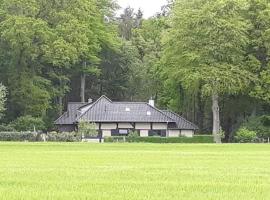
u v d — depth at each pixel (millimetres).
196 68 84875
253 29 89250
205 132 104438
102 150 51531
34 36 95250
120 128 98688
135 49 127375
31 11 95750
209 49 84625
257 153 46344
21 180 20812
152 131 99750
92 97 125688
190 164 31266
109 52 123312
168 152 47562
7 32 92562
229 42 84500
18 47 94562
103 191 17734
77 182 20219
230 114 99438
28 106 96812
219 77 82688
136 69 123562
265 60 89938
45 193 17156
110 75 124938
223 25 83812
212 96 87500
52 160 34625
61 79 108000
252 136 87312
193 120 106500
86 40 99562
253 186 19297
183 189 18406
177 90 102562
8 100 97688
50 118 106750
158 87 119438
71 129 101750
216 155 42469
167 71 94062
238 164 31578
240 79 84500
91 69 114125
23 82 96688
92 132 88812
